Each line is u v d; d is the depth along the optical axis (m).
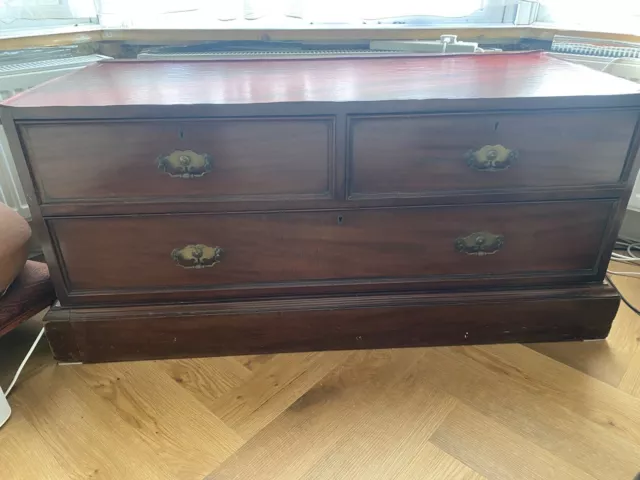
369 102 0.91
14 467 0.93
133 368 1.15
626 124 0.97
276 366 1.16
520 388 1.09
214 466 0.93
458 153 0.98
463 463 0.93
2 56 1.33
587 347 1.20
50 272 1.06
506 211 1.05
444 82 1.06
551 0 1.50
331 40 1.48
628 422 1.00
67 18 1.44
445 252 1.10
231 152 0.95
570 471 0.91
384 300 1.14
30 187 0.96
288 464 0.94
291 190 1.00
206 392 1.09
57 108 0.89
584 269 1.14
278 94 0.96
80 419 1.03
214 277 1.10
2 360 1.18
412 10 1.47
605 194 1.04
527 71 1.16
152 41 1.46
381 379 1.12
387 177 1.00
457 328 1.18
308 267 1.10
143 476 0.92
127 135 0.92
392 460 0.94
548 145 0.98
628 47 1.36
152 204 0.99
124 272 1.08
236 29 1.44
